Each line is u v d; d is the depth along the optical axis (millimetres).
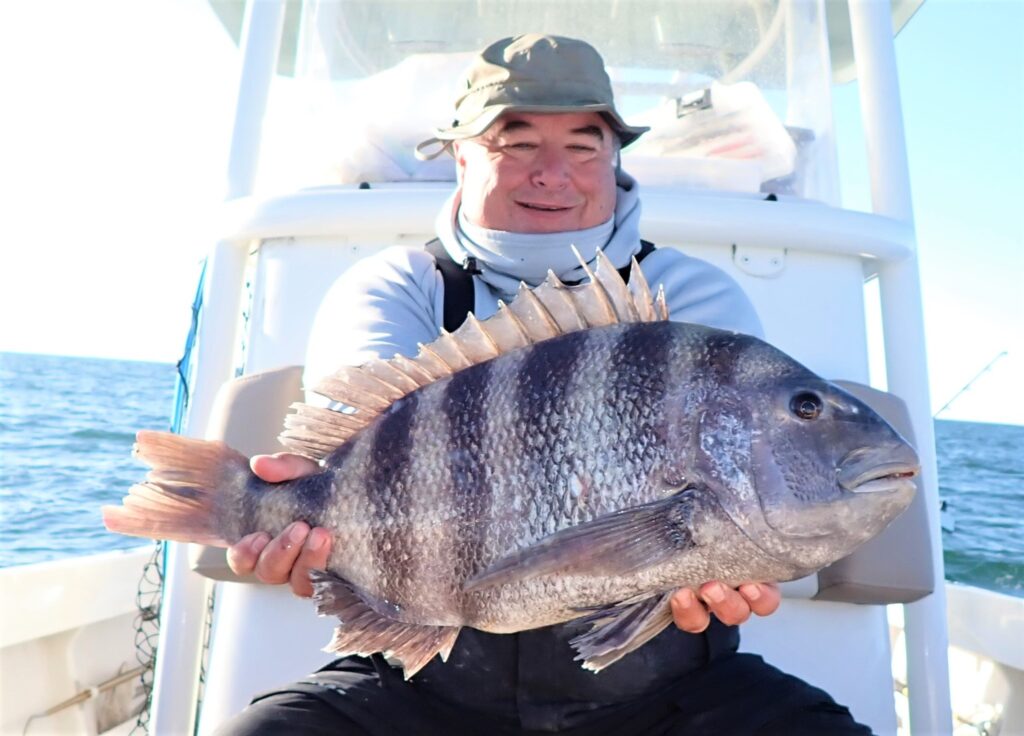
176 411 3467
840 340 3184
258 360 3141
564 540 1621
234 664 2789
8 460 24281
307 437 1912
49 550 13625
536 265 2559
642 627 1663
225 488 1876
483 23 3658
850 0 3637
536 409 1721
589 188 2576
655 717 2127
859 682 2869
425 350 1848
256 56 3463
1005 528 17375
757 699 2084
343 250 3168
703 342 1738
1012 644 3459
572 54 2531
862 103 3537
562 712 2123
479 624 1750
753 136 3557
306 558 1789
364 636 1779
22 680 3625
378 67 3641
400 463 1787
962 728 3787
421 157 3129
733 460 1673
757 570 1700
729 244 3193
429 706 2178
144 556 4379
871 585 2689
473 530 1722
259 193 3260
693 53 3697
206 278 3246
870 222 3176
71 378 61500
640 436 1684
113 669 4168
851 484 1662
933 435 3209
